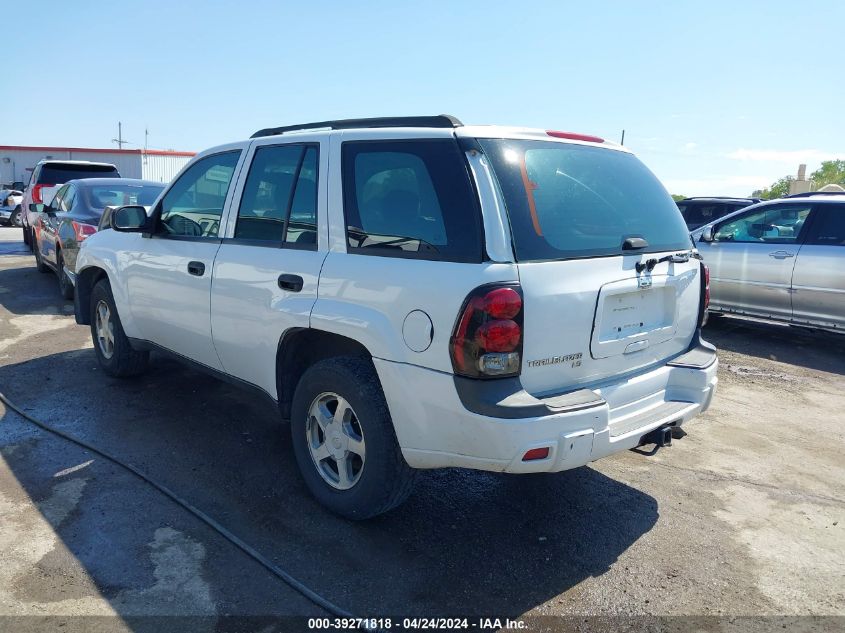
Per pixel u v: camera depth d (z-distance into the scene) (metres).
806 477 4.37
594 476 4.29
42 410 5.02
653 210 3.75
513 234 2.94
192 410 5.10
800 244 7.93
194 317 4.46
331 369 3.44
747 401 5.93
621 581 3.15
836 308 7.62
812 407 5.79
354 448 3.46
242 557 3.22
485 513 3.75
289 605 2.89
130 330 5.29
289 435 4.69
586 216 3.28
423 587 3.05
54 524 3.45
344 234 3.47
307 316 3.50
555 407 2.88
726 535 3.60
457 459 3.01
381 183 3.36
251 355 4.02
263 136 4.27
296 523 3.54
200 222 4.54
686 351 3.90
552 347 3.00
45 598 2.87
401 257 3.18
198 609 2.84
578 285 3.06
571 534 3.56
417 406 3.06
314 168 3.71
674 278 3.64
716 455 4.70
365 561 3.23
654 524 3.70
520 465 2.86
